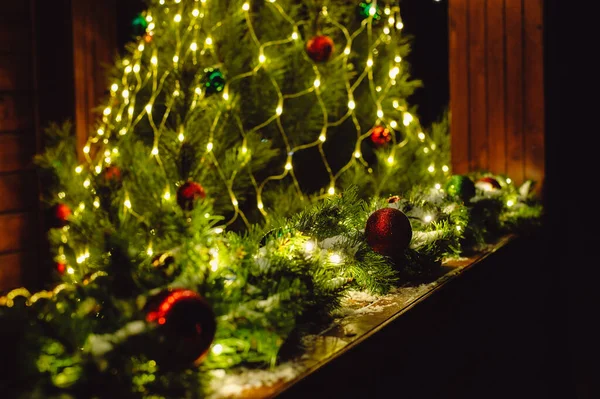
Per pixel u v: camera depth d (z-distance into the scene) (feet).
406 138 11.50
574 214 11.44
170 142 9.46
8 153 11.41
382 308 5.07
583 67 12.22
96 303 3.60
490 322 7.48
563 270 10.65
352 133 11.48
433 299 5.68
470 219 7.63
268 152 10.05
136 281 3.74
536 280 9.55
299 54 10.72
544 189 9.94
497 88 10.17
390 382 4.78
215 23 10.34
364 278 5.37
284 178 10.98
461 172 10.52
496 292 7.74
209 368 3.63
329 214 5.77
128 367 3.17
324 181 11.30
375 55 11.75
